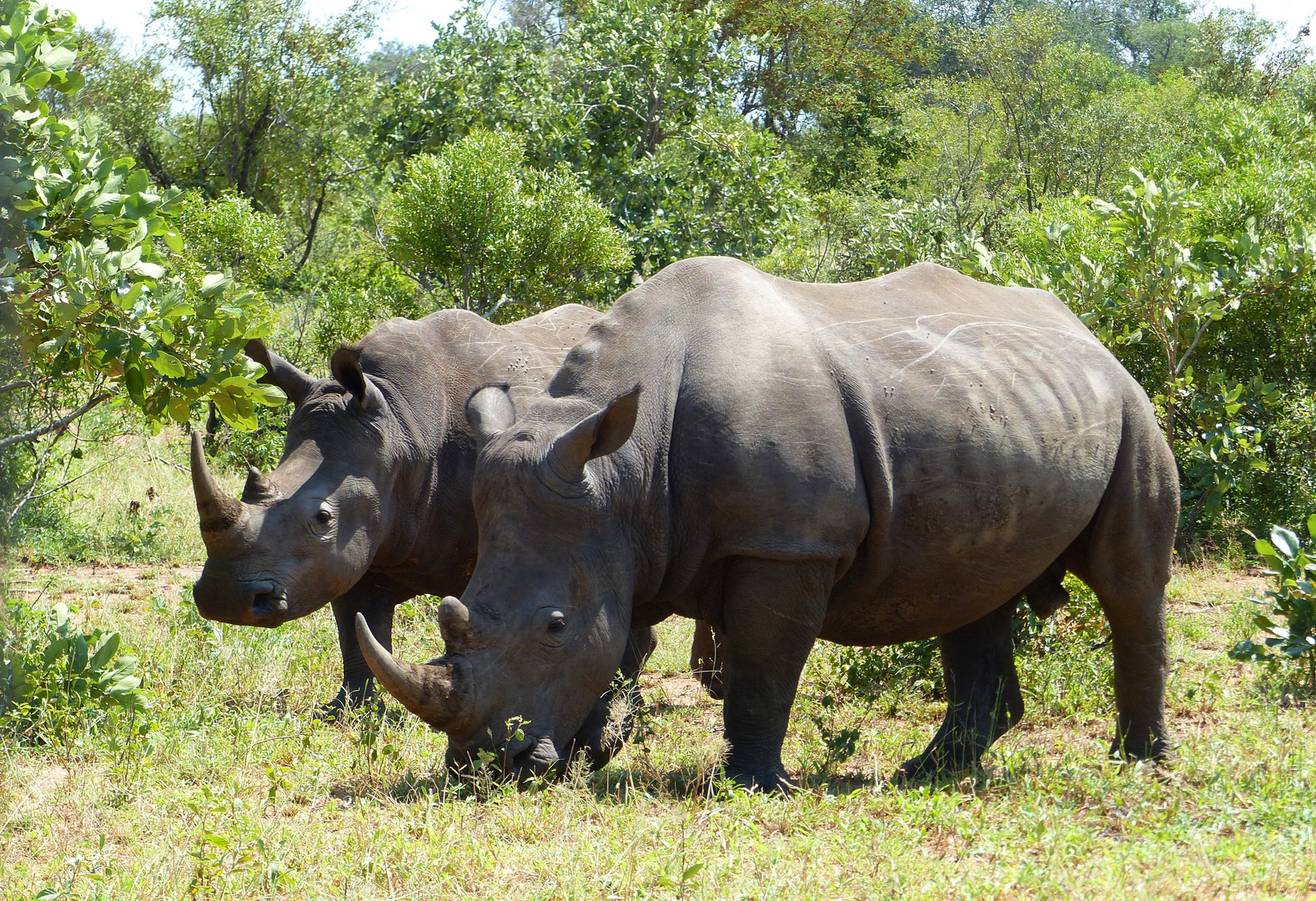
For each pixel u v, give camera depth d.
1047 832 11.52
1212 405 30.69
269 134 75.25
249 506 16.88
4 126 12.57
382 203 51.12
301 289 56.28
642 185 44.91
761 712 13.68
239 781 12.79
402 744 15.34
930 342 14.63
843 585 14.31
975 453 14.10
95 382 15.46
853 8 95.12
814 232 65.31
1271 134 49.47
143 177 14.95
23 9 14.29
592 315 19.95
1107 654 20.30
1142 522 15.55
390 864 10.80
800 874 10.69
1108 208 29.83
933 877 10.55
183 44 73.44
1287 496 31.64
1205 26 78.38
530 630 12.62
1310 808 12.01
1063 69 78.69
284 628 21.53
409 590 19.11
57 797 13.09
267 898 10.25
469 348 18.52
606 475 13.19
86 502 32.56
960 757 15.48
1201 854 10.88
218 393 15.27
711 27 47.31
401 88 51.62
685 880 10.21
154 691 17.44
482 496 13.29
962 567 14.46
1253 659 18.94
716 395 13.52
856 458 13.68
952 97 85.50
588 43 47.22
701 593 13.97
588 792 12.72
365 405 17.42
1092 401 15.23
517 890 10.46
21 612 16.78
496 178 37.41
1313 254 29.27
